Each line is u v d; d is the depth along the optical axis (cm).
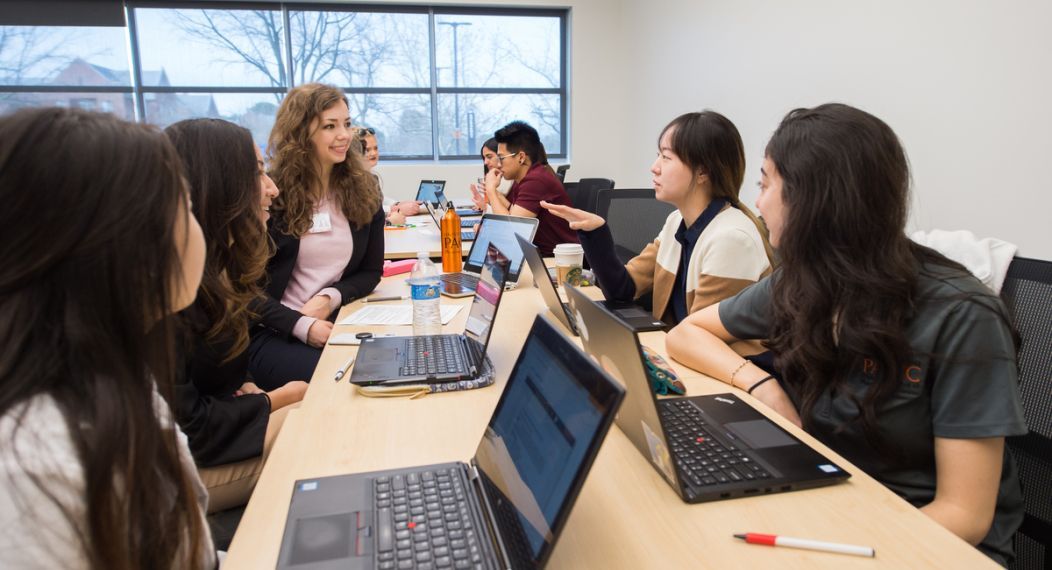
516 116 663
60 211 53
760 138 423
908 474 102
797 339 107
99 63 574
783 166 103
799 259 103
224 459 129
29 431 53
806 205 99
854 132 97
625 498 86
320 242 218
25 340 54
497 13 638
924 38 286
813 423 109
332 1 601
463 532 75
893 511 82
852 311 98
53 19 559
